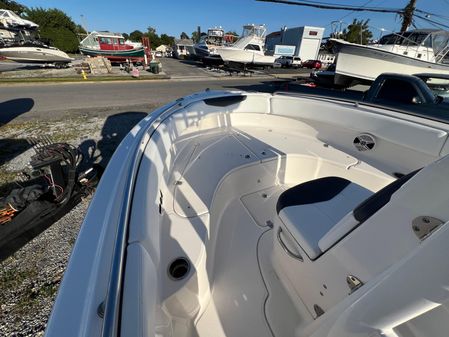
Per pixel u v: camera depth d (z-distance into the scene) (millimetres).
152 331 564
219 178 1665
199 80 12164
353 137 2234
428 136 1704
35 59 13180
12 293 1541
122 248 705
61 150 1990
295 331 980
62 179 2021
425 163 1764
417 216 526
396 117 1953
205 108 2605
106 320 516
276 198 1904
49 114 5531
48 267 1720
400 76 3209
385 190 750
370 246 653
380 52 5707
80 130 4539
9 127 4605
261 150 2172
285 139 2469
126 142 1440
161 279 923
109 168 1133
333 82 7809
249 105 2803
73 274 640
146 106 6590
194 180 1625
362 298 565
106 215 842
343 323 597
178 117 2225
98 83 10102
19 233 1764
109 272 635
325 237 859
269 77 14352
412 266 457
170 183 1565
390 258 589
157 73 14047
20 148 3676
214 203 1447
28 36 17984
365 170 1944
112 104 6695
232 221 1612
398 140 1891
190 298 1023
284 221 1119
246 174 1917
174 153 1912
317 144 2377
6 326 1375
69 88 8773
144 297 601
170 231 1163
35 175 2025
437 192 496
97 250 709
